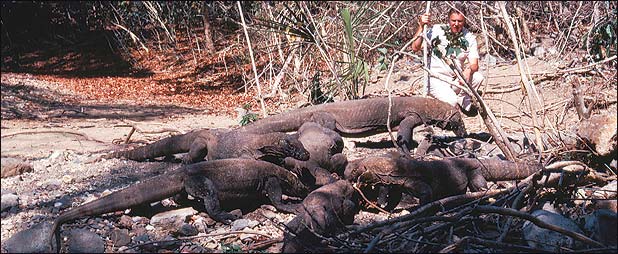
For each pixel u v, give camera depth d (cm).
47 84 1797
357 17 1069
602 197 584
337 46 1044
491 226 530
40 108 1378
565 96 998
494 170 624
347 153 808
